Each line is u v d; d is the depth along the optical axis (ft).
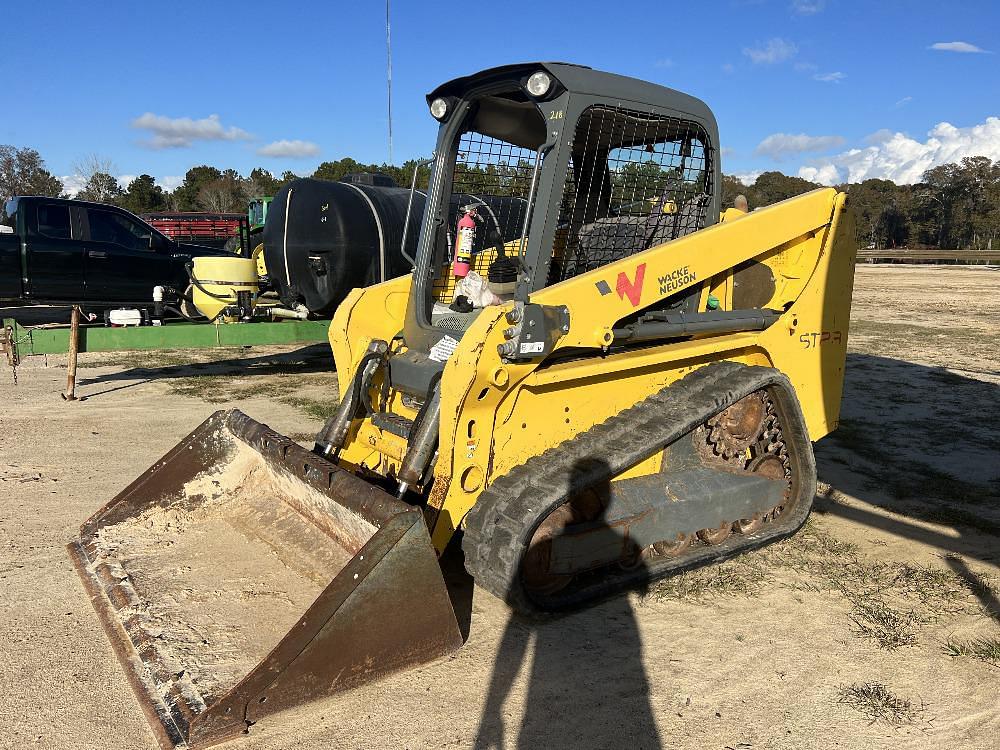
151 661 9.75
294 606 10.87
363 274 28.35
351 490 10.58
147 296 34.65
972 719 9.86
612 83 12.59
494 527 11.32
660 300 13.75
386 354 14.40
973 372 35.19
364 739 9.22
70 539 14.80
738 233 14.46
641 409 13.73
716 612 12.59
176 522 13.25
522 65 12.08
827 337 16.47
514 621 12.10
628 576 12.93
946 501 18.22
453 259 15.15
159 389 28.86
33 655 10.83
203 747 8.77
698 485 13.87
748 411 14.97
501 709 9.84
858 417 26.53
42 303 32.19
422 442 11.98
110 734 9.23
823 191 16.02
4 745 8.98
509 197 13.85
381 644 9.97
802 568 14.33
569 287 12.14
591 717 9.75
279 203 30.14
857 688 10.50
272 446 12.39
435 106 13.89
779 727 9.64
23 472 18.78
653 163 14.10
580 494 12.34
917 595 13.34
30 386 29.07
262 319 29.71
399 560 9.90
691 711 9.93
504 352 11.37
